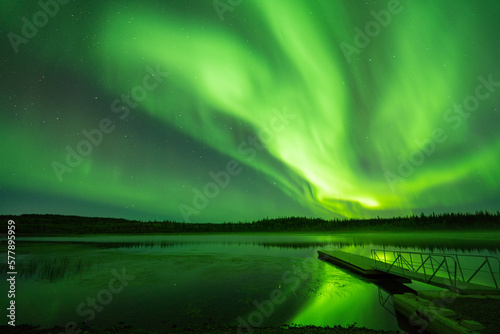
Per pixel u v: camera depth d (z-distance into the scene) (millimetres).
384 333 9539
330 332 9625
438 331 8781
